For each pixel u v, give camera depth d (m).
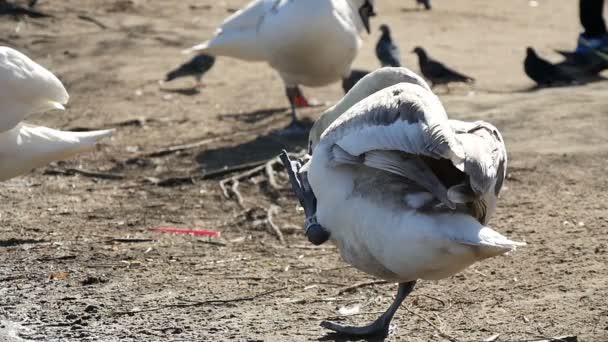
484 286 10.92
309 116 19.58
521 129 17.11
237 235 13.44
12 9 28.81
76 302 10.88
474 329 9.65
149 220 14.12
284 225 13.73
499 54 26.16
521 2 34.78
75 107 20.88
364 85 10.49
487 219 8.91
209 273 11.88
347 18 18.12
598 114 17.72
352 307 10.61
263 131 18.53
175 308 10.66
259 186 15.41
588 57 22.30
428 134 8.17
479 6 33.78
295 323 10.10
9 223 13.91
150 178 16.09
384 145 8.41
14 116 12.31
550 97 19.25
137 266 12.16
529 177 14.89
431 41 27.94
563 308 9.99
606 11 30.70
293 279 11.59
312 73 18.30
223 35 19.11
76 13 29.50
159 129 19.08
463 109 18.53
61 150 12.48
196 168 16.55
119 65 24.64
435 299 10.66
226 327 10.01
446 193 8.23
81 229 13.67
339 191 8.84
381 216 8.51
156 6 31.19
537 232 12.61
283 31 17.81
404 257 8.40
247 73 24.23
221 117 19.80
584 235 12.37
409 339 9.51
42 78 12.58
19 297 11.08
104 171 16.64
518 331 9.49
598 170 14.99
